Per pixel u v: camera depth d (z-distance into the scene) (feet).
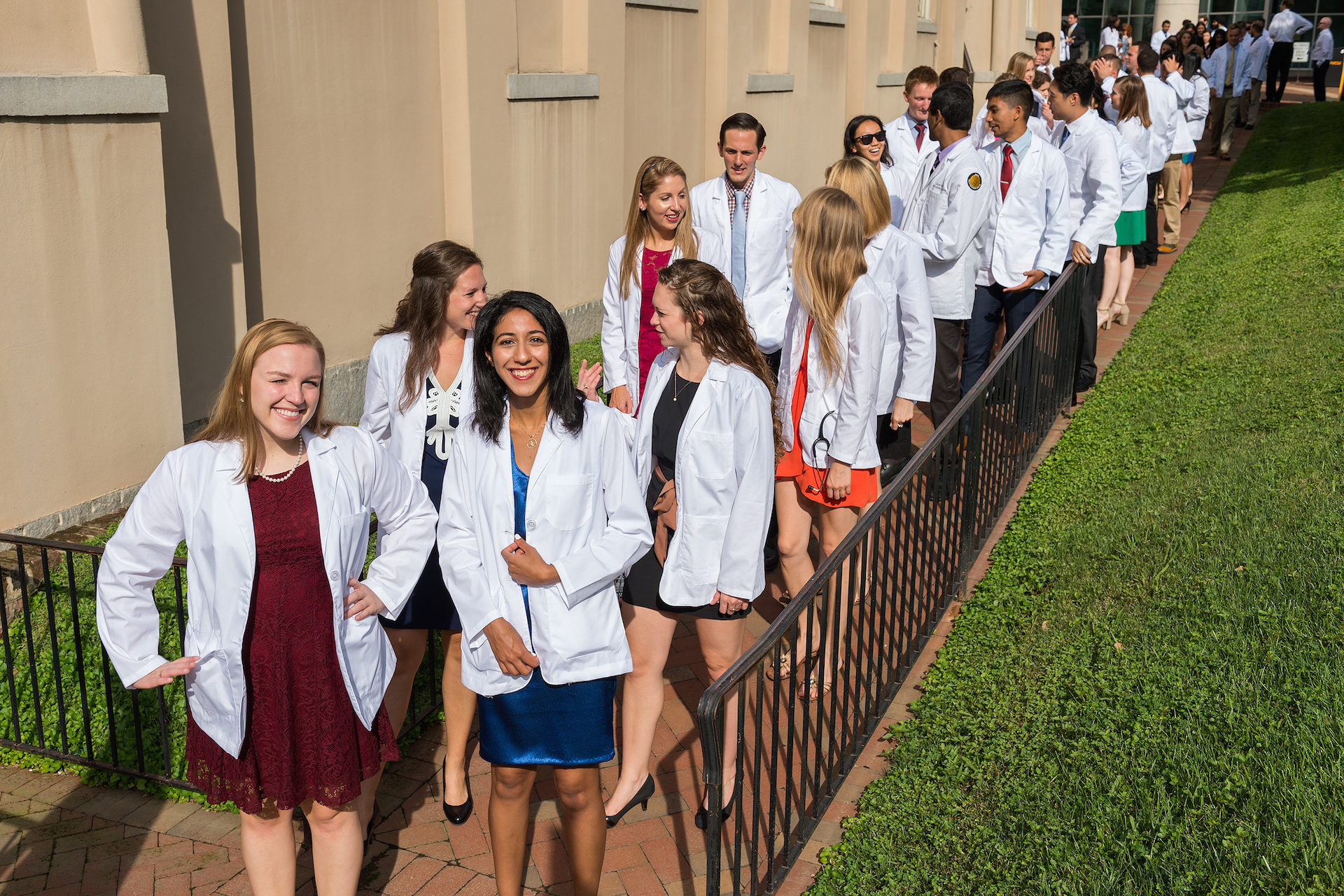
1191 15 102.42
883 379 16.71
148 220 19.70
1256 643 13.16
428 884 11.90
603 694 10.57
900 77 59.88
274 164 23.91
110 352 19.42
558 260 32.91
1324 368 22.49
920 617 15.05
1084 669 13.70
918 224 21.97
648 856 12.32
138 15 18.89
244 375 9.36
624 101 35.35
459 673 12.59
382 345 13.04
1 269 17.52
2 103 17.03
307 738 9.91
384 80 26.58
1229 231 43.01
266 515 9.60
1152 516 17.53
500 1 28.76
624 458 10.75
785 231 19.31
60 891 12.04
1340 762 10.78
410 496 10.75
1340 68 101.30
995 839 11.21
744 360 12.06
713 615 12.49
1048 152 21.83
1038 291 22.81
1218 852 10.15
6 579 16.62
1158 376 25.59
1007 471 19.45
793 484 15.49
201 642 9.71
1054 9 92.53
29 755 14.67
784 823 11.31
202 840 13.04
